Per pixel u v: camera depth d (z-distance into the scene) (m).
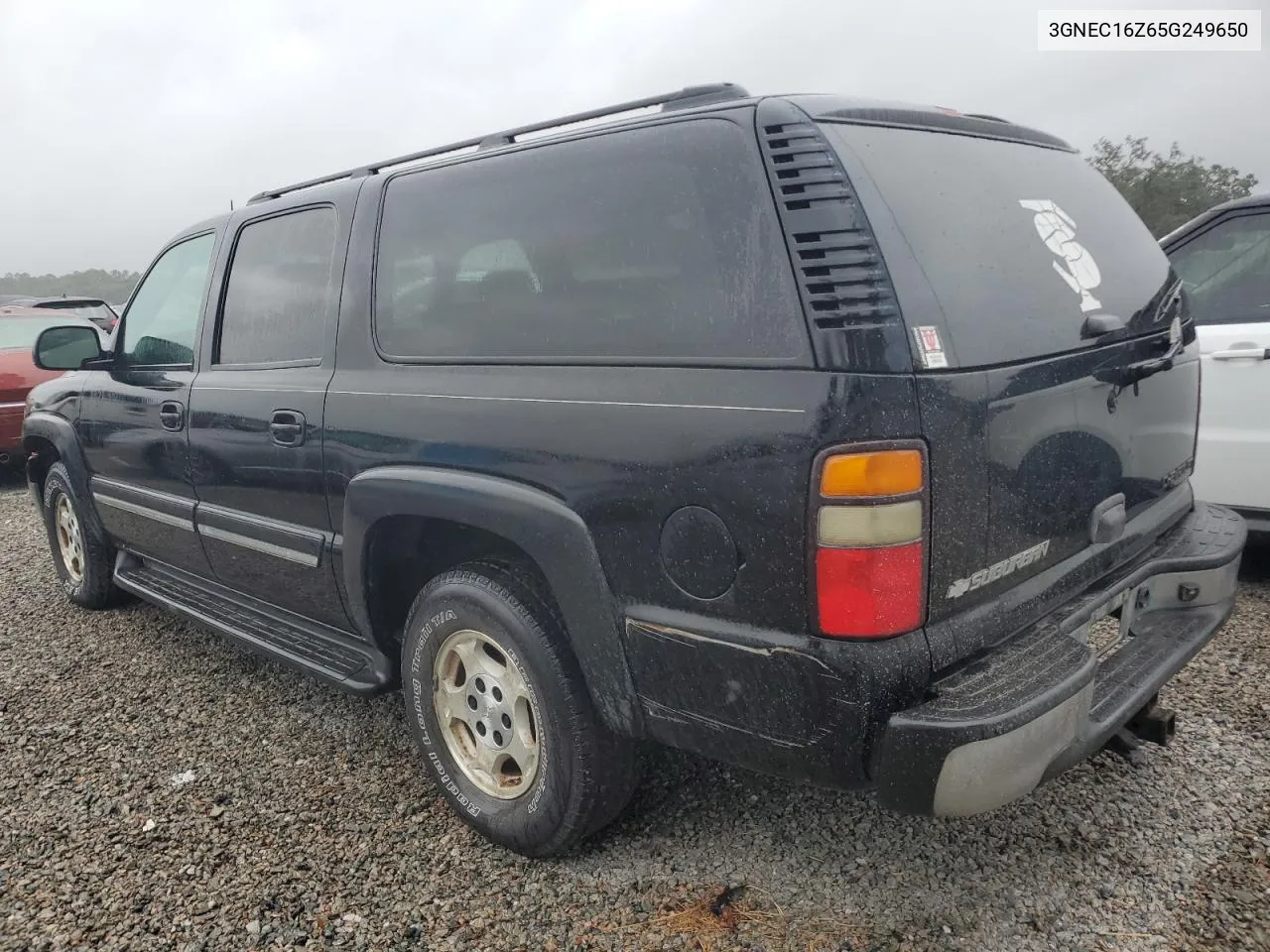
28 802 2.87
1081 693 1.91
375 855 2.55
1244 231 4.17
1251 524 4.13
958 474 1.79
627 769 2.36
